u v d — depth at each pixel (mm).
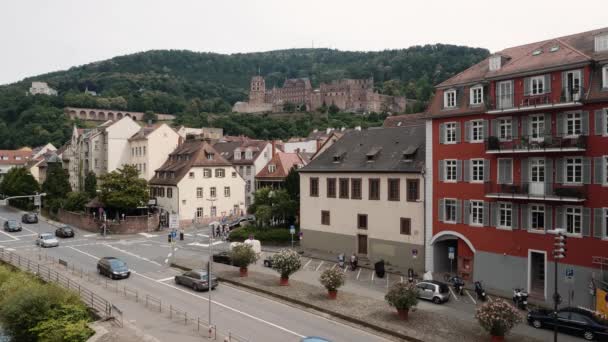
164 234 65188
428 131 41562
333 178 50500
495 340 25453
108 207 70500
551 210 33406
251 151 84625
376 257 46312
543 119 33969
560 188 32469
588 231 31500
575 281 32062
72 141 96812
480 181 37688
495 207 36594
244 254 40125
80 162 91000
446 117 39875
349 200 48844
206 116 192625
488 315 25078
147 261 47375
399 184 44094
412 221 43031
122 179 68875
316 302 32656
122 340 25625
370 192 46781
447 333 26875
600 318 26875
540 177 34312
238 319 29656
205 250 53625
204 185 72625
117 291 35875
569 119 32719
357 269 43719
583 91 31375
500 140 36219
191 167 71125
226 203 75062
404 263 43750
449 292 35625
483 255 37406
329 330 27844
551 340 26109
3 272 37938
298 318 30000
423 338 26000
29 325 29453
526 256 34781
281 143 98562
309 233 53344
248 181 83625
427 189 41562
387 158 46562
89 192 78688
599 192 31000
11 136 145875
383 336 27031
